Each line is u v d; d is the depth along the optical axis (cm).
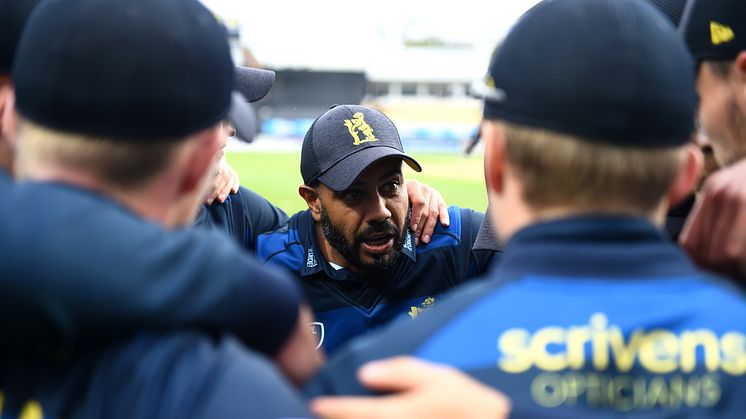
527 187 89
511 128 89
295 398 81
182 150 86
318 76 3766
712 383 82
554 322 83
